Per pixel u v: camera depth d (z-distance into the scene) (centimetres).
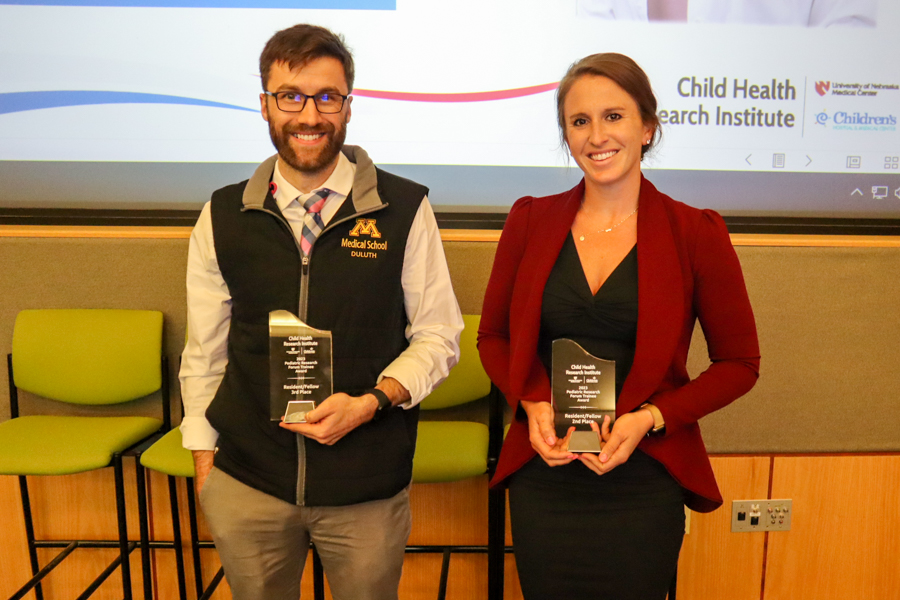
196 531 206
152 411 218
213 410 122
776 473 211
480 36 218
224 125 222
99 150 222
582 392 110
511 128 222
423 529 216
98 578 196
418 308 127
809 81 221
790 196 226
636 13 217
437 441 185
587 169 115
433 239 129
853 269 207
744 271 207
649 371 111
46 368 205
